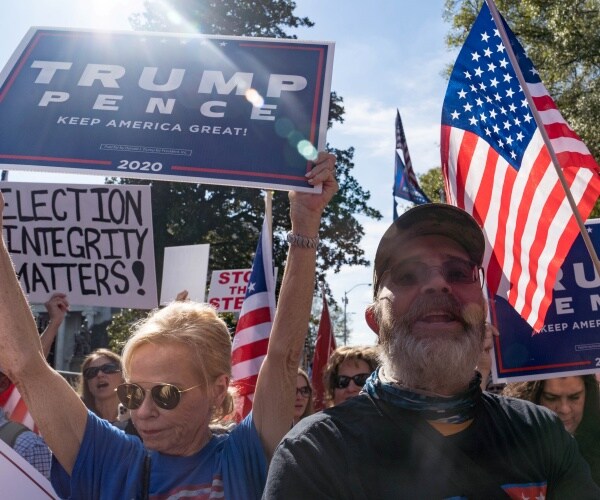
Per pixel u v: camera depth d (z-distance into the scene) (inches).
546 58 719.1
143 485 94.2
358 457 76.6
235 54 124.0
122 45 125.0
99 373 198.5
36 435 127.6
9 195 199.3
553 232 150.1
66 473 96.3
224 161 115.0
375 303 90.8
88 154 115.9
